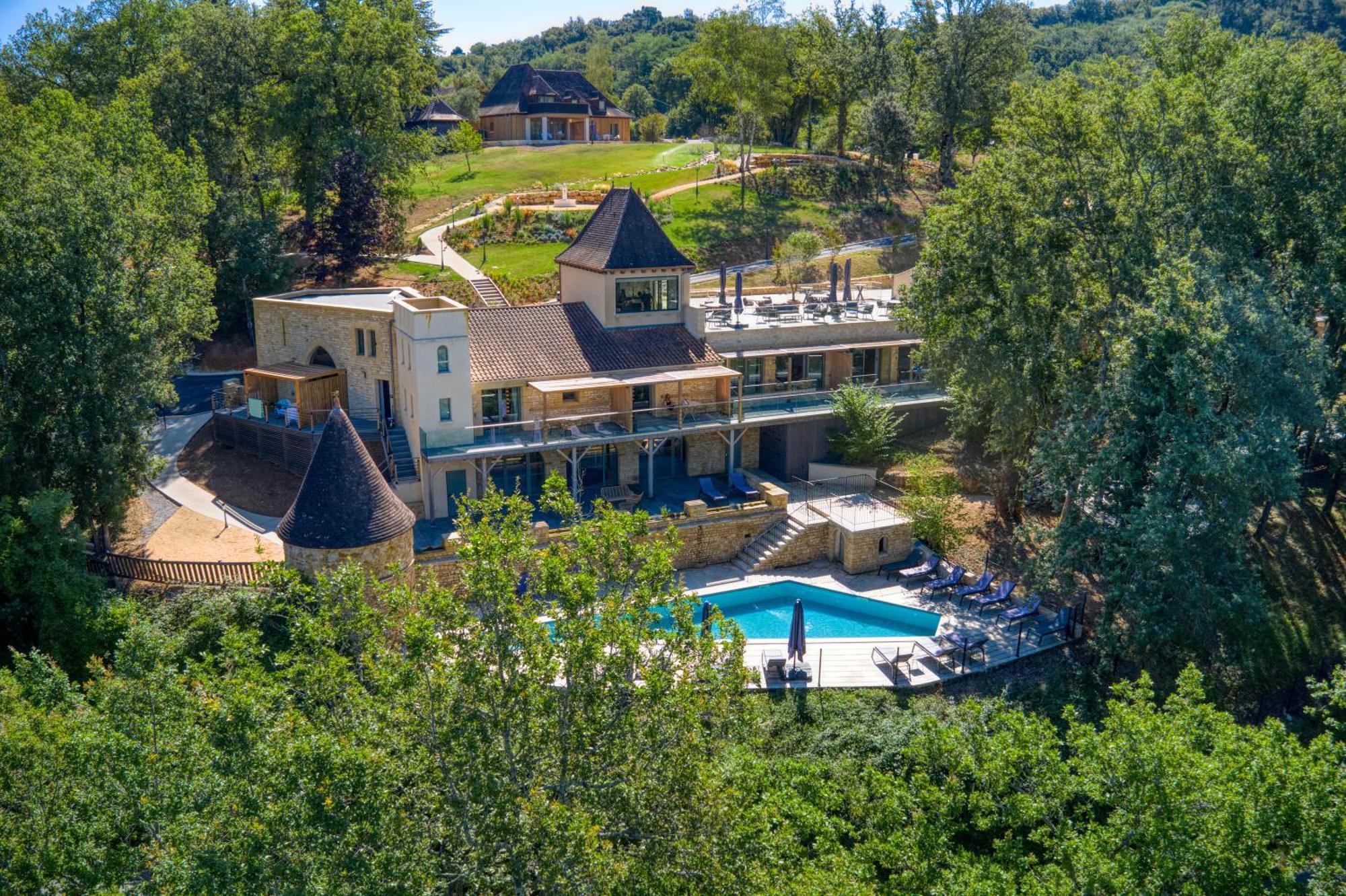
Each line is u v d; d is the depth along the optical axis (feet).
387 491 107.34
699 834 63.87
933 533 136.46
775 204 287.48
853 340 169.27
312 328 158.81
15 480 116.98
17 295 115.24
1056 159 124.47
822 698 102.83
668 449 153.69
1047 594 125.49
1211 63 174.50
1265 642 120.98
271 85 227.20
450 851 64.49
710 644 67.62
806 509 139.85
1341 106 135.33
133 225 126.31
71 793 60.80
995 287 132.57
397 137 230.68
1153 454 112.06
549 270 220.02
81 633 102.01
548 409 142.82
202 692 64.90
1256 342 108.47
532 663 62.08
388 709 63.00
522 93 390.42
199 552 122.83
